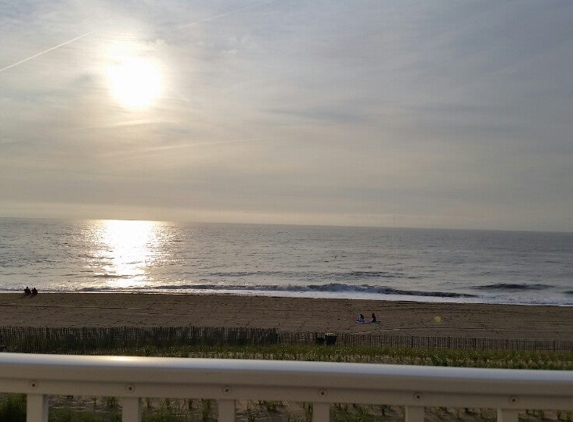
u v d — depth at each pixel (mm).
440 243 163875
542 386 2064
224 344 20766
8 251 104000
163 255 106500
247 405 5871
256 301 43094
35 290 44906
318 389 2117
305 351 14281
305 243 154500
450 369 2143
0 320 32219
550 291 61750
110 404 5371
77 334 20766
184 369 2145
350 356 12656
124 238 164000
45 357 2246
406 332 31078
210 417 4789
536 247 149500
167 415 4633
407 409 2102
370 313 38250
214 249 125500
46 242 132125
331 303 43000
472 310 40875
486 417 5430
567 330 32594
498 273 82500
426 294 57031
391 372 2105
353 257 107375
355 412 5152
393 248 136750
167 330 22094
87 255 100875
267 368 2133
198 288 58281
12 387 2217
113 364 2168
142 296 45500
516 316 38031
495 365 10953
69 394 2193
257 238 179875
